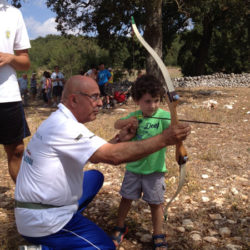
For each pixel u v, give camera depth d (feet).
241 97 42.34
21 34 9.45
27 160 6.35
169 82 5.64
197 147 18.20
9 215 10.32
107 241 6.56
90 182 8.23
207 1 43.34
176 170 14.01
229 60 94.68
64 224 6.34
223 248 8.46
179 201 11.22
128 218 10.06
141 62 69.92
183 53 92.32
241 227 9.48
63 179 6.19
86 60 106.93
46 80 44.14
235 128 23.29
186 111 30.66
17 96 9.41
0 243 8.72
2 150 16.90
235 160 15.70
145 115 7.99
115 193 11.99
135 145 5.59
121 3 37.60
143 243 8.80
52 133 5.96
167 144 5.57
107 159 5.78
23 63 9.48
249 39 77.41
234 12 51.47
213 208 10.67
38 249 6.19
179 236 9.09
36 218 6.17
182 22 66.54
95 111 6.38
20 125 9.68
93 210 10.63
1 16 8.93
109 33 46.37
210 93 47.11
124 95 39.01
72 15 44.37
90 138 5.87
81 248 6.38
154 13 38.63
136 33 6.31
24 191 6.31
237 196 11.54
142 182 8.18
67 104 6.31
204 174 13.74
